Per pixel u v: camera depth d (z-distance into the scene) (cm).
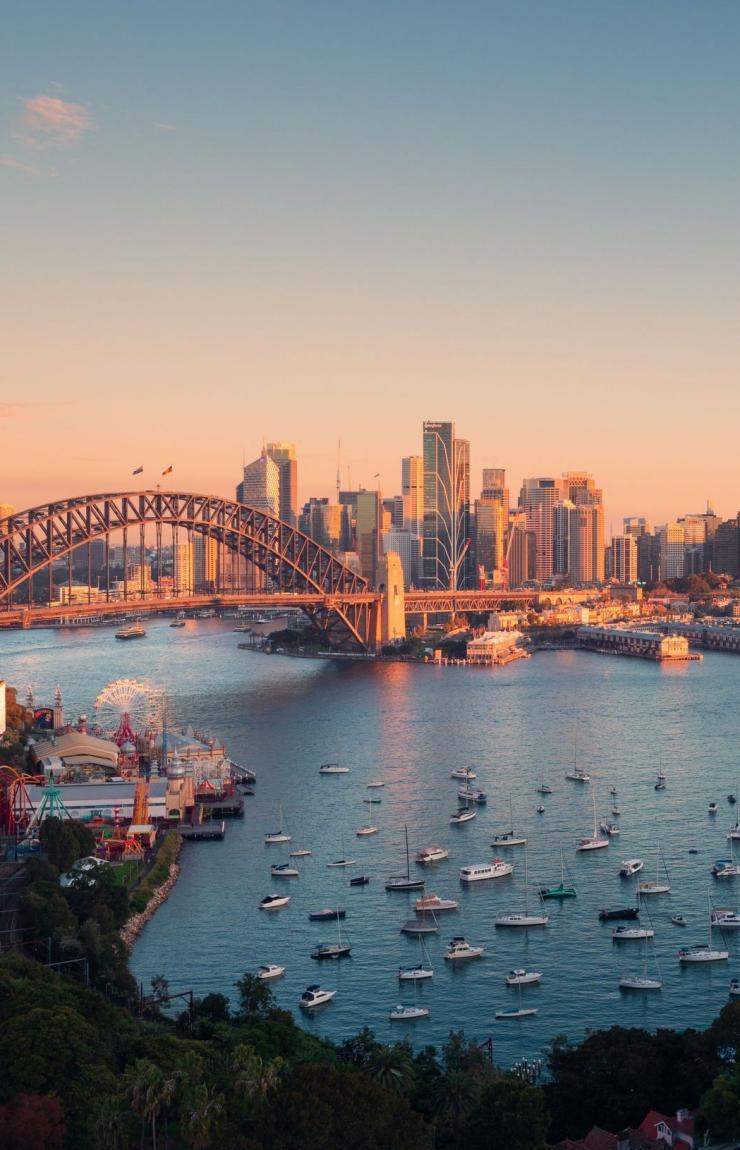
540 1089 12962
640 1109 13125
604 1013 17288
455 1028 16862
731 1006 14150
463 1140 11912
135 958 19212
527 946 19750
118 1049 13175
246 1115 11294
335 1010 17450
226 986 18112
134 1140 11700
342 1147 10469
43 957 17425
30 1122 11069
